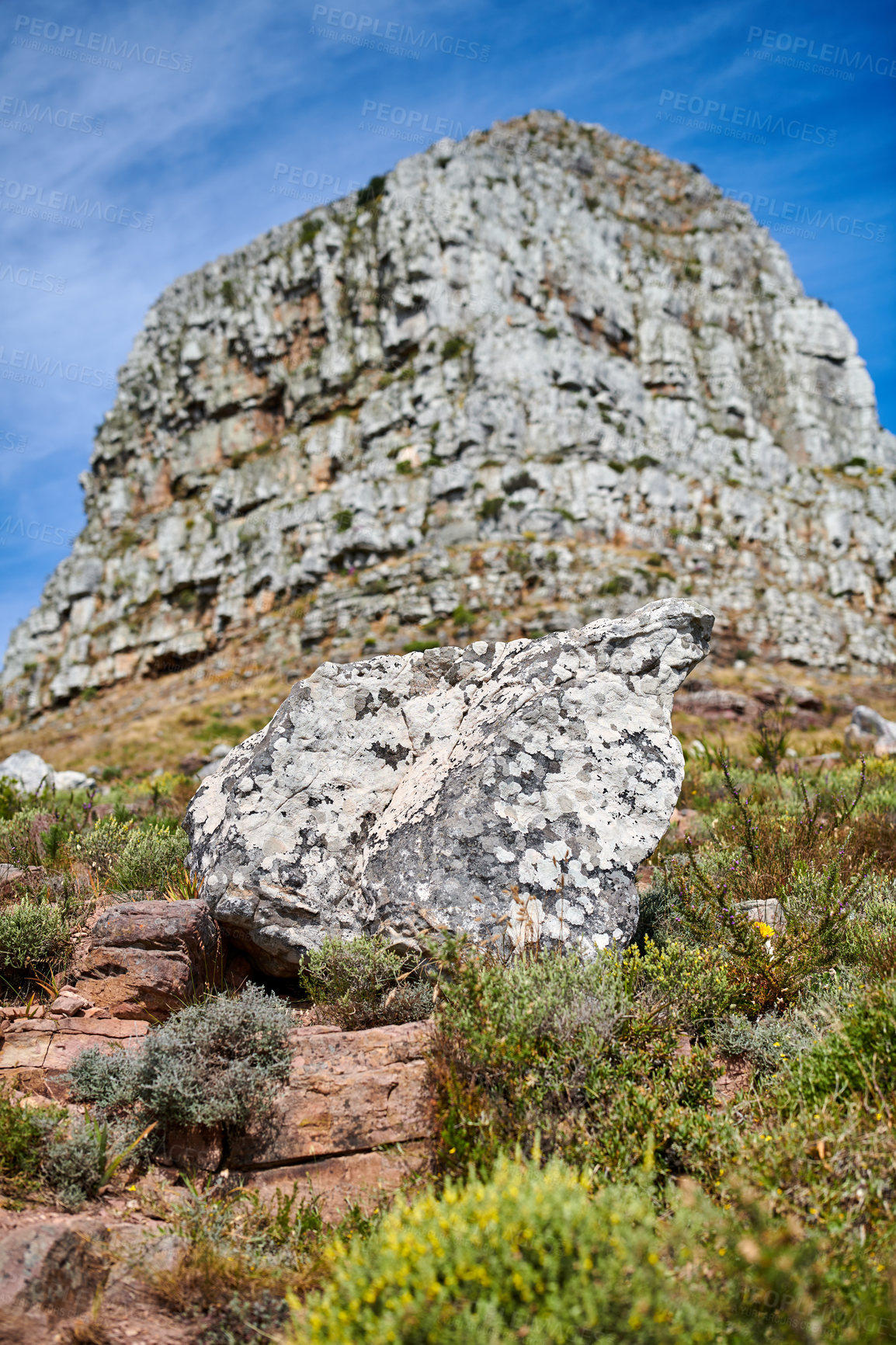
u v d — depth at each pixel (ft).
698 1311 6.85
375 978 14.61
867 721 52.08
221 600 253.44
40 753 175.73
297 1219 10.57
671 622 18.16
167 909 15.62
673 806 16.24
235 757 19.77
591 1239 7.11
